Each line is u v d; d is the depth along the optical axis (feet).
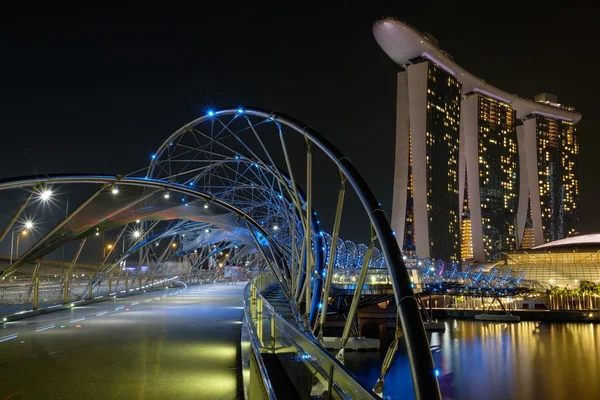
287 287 122.01
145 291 167.43
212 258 364.38
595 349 274.36
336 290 265.13
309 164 61.52
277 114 75.66
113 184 124.98
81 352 50.06
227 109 123.85
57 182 107.76
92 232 138.00
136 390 35.19
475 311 420.77
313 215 94.48
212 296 142.00
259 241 160.15
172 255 287.07
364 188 32.04
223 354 49.39
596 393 191.31
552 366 236.02
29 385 36.37
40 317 82.94
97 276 141.79
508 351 268.82
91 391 34.76
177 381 37.99
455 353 262.47
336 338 236.22
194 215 161.38
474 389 197.26
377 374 198.18
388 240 24.39
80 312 92.12
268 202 197.88
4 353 49.26
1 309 80.64
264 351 35.35
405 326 19.04
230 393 34.53
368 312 388.78
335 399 18.76
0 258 216.95
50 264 244.63
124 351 50.67
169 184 139.54
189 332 64.85
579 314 402.52
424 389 16.55
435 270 443.32
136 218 149.38
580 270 542.98
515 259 608.60
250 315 55.06
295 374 26.45
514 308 494.59
